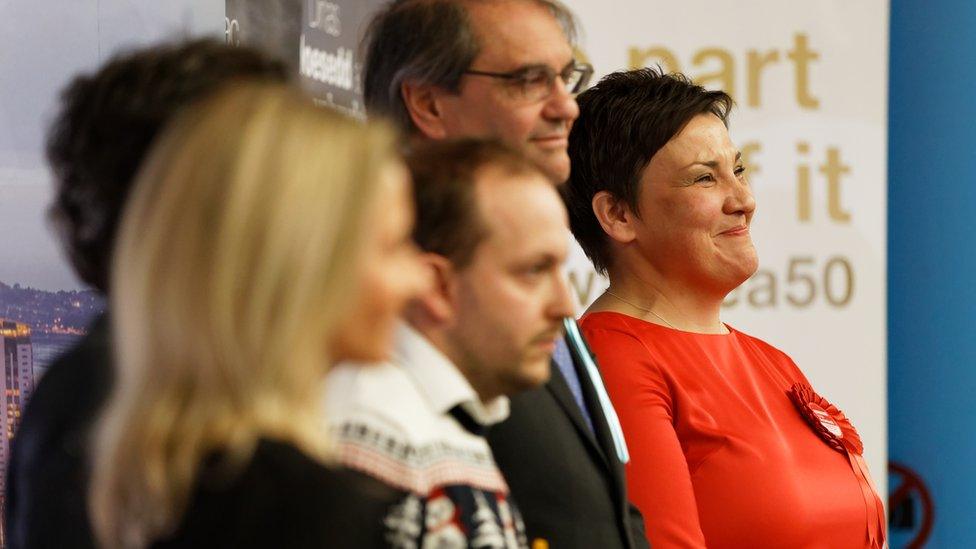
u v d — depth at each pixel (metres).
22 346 5.25
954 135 8.48
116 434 2.04
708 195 4.66
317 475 2.05
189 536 2.01
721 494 4.43
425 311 2.85
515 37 3.91
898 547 8.49
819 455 4.62
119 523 2.05
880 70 7.68
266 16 5.65
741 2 7.53
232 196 2.04
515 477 3.46
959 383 8.43
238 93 2.15
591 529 3.52
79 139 2.56
